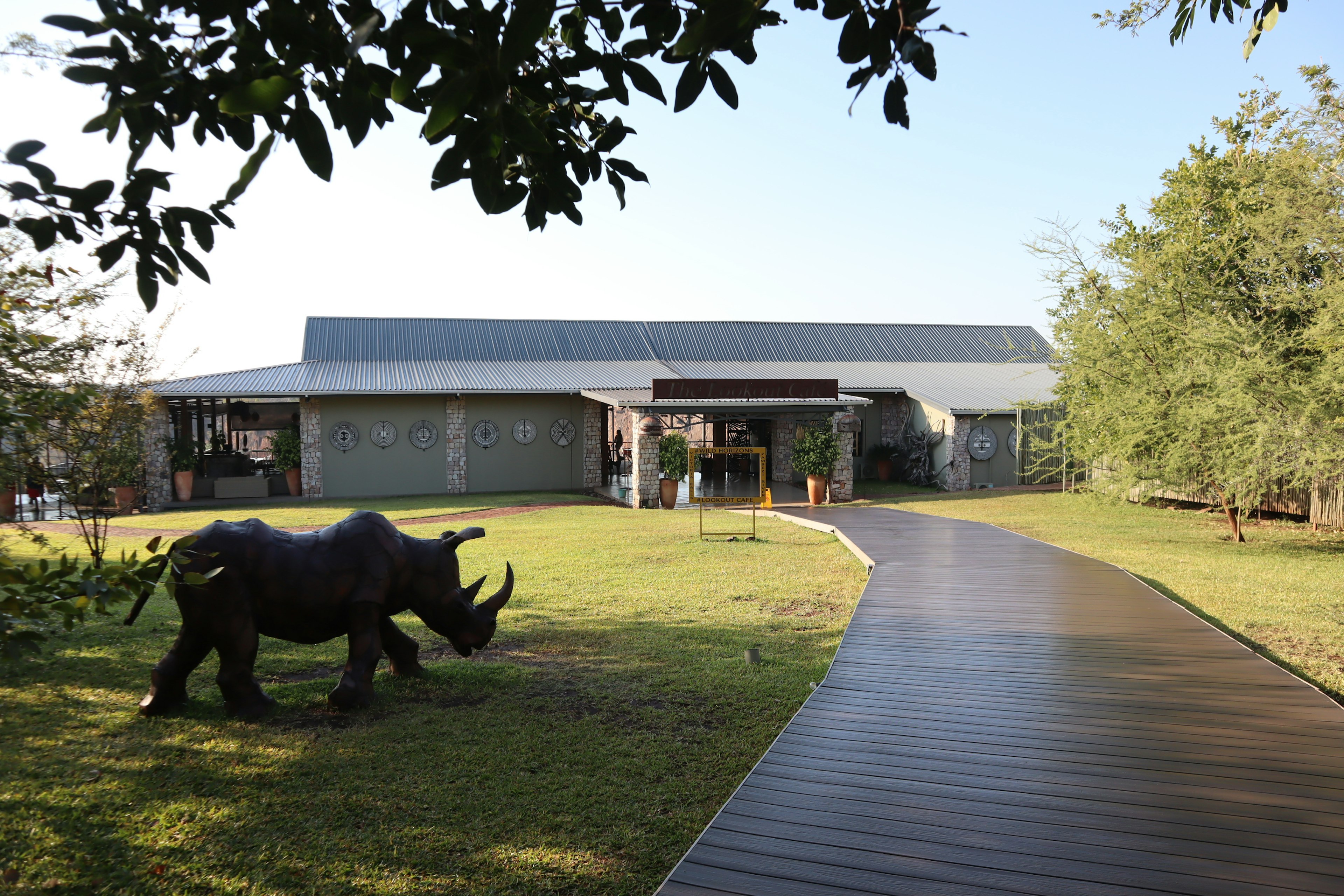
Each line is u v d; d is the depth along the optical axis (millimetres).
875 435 28469
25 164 2451
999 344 35656
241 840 4164
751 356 32156
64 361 8031
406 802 4570
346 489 23906
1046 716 5184
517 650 7723
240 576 5805
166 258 2865
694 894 3102
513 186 3303
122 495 20422
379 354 28078
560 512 19953
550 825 4336
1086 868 3271
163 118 2588
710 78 2613
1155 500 20906
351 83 2434
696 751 5277
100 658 7168
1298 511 17500
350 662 6086
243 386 22297
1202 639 7223
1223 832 3572
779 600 9812
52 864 3877
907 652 6789
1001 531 14969
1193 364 13938
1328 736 4785
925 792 4027
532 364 28812
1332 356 11969
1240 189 17984
